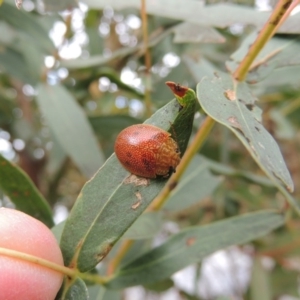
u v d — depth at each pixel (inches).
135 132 2.0
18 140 5.6
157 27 3.9
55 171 5.1
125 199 2.1
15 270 1.8
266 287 4.9
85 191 2.1
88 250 2.0
